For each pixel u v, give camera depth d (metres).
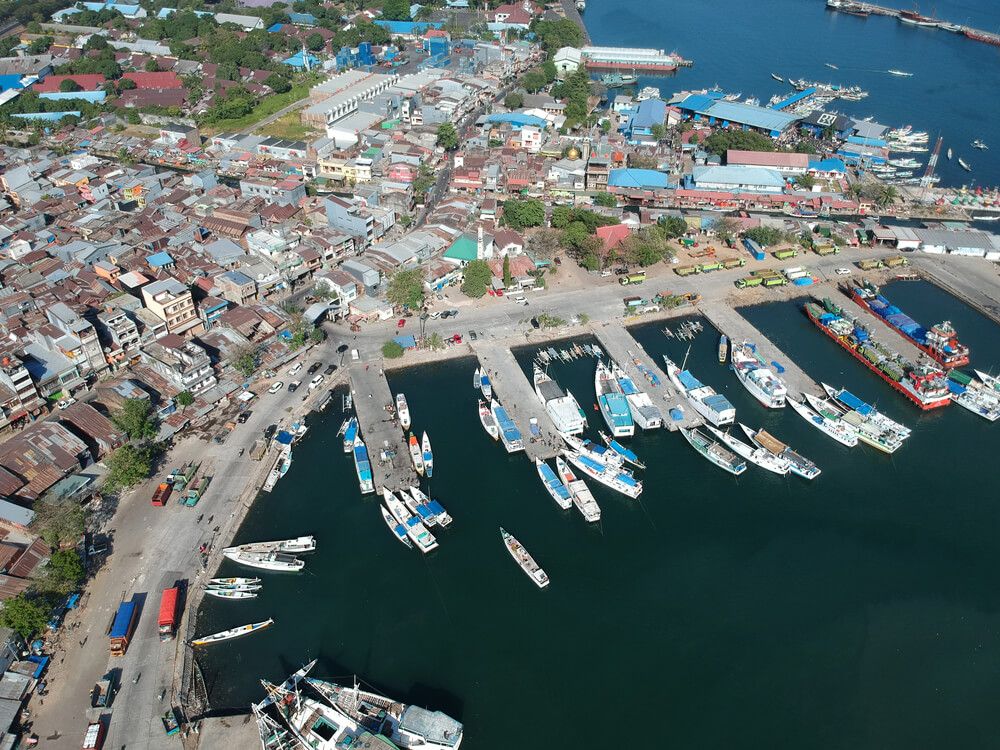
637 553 124.56
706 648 110.81
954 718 103.44
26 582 109.88
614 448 142.62
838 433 148.88
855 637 113.25
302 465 138.25
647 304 185.38
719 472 141.00
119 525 122.75
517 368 163.62
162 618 107.00
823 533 129.62
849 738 100.69
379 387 157.00
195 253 193.25
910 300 197.38
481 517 129.38
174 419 142.88
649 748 98.00
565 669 106.81
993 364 173.50
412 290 179.88
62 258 188.75
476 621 112.69
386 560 121.31
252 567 118.50
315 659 106.00
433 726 94.44
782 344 177.50
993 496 138.12
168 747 93.88
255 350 160.38
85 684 99.94
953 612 117.56
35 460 127.75
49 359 148.25
